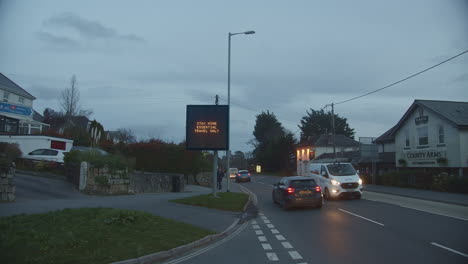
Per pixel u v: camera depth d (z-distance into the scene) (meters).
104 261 7.49
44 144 27.69
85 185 19.67
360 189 20.48
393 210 15.61
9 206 13.09
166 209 15.57
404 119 33.06
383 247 8.84
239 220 14.52
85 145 34.03
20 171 22.69
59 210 11.43
